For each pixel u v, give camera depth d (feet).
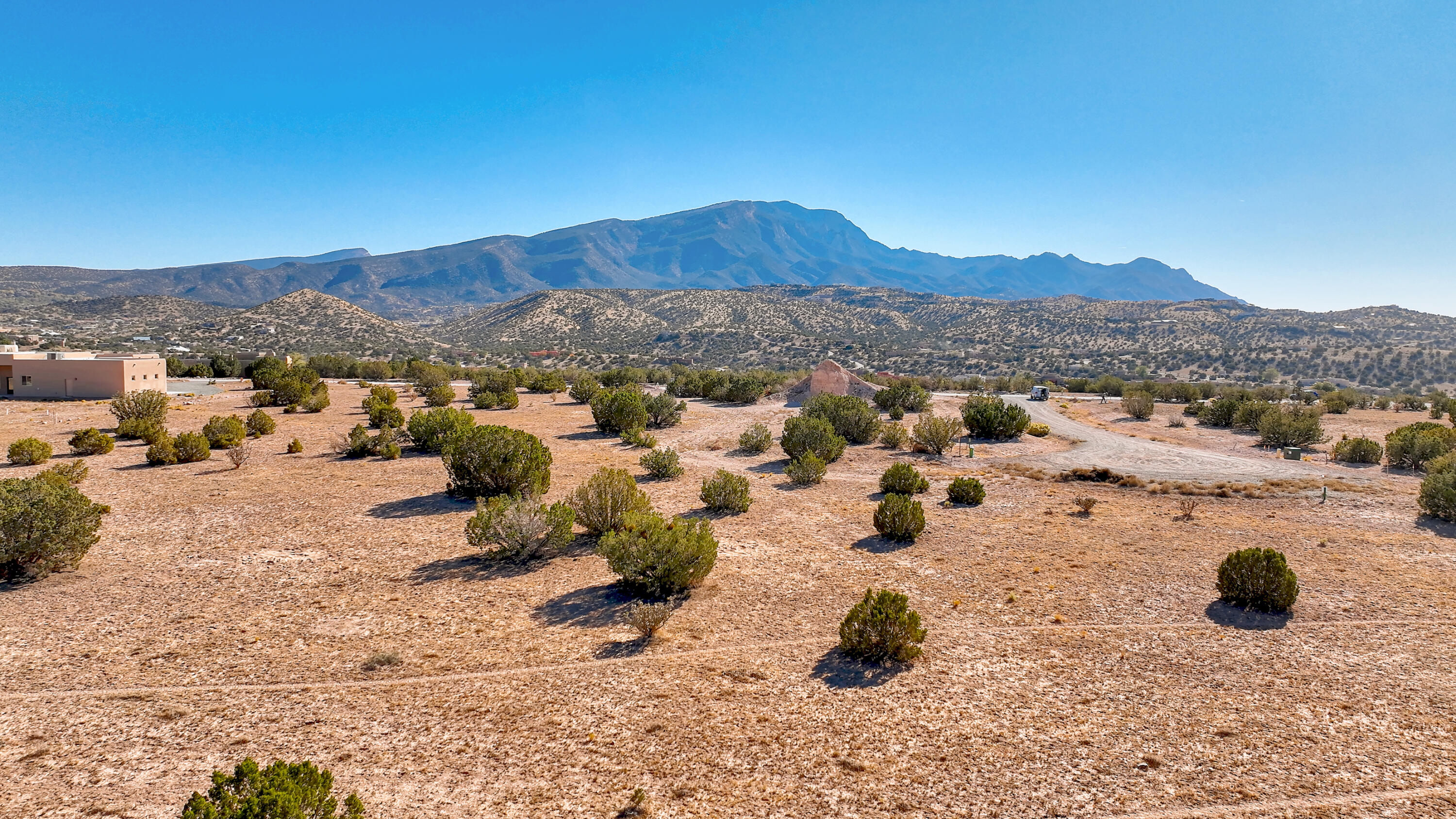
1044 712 31.63
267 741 28.53
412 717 30.55
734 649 38.32
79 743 28.12
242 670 34.86
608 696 32.63
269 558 52.54
